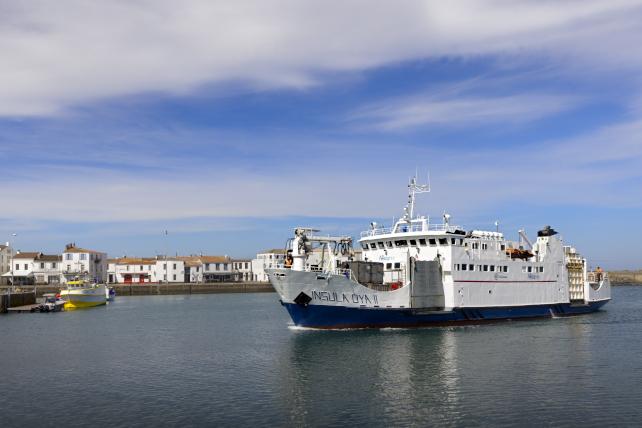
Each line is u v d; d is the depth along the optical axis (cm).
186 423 3141
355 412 3291
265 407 3412
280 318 8706
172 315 9469
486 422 3100
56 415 3312
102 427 3094
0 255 16512
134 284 17875
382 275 6519
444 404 3419
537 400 3488
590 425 3048
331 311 5925
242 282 19725
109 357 5150
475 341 5516
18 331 7156
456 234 6494
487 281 6806
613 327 6731
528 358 4716
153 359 5025
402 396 3594
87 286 11825
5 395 3759
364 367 4416
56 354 5325
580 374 4138
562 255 7900
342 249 6525
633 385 3822
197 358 5044
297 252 5981
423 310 6297
